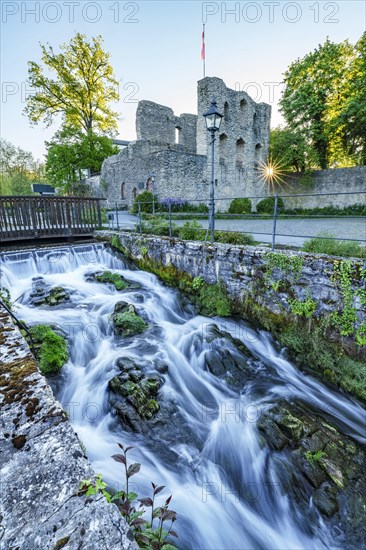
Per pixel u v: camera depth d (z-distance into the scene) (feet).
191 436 11.53
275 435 11.38
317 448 10.95
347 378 14.79
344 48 68.23
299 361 16.67
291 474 10.14
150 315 20.84
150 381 13.12
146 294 23.62
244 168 74.59
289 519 9.29
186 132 80.69
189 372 15.51
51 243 29.96
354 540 8.61
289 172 74.18
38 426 3.51
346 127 69.72
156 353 16.01
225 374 15.42
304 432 11.54
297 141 74.33
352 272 14.66
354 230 33.19
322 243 17.78
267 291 18.70
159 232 29.37
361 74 64.39
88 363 15.08
